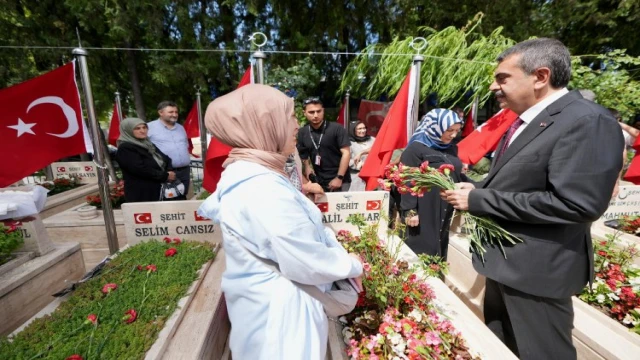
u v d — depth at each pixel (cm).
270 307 95
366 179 270
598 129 112
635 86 433
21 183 473
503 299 163
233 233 98
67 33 612
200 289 180
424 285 170
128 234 237
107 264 197
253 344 99
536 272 135
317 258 93
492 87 145
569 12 613
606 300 198
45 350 125
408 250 229
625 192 303
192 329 147
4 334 173
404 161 249
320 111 336
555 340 143
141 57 699
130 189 322
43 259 207
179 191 345
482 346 144
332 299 106
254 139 99
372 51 645
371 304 158
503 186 138
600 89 440
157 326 142
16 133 221
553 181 119
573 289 135
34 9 584
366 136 520
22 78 571
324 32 723
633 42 648
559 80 126
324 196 248
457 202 151
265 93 101
